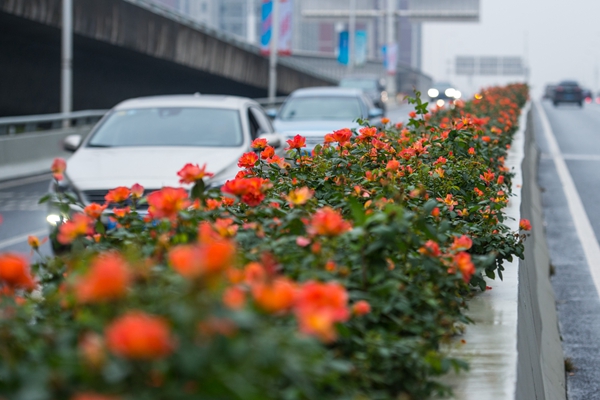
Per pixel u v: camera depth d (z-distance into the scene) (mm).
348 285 5770
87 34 55188
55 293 5812
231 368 3600
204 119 19562
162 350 3289
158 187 15945
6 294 4949
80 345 4020
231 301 3844
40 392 3557
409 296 6281
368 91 73875
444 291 6820
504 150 19594
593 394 11539
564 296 16562
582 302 16078
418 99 15016
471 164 12539
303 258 6004
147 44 63875
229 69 81438
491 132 19391
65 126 45625
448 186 10719
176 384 3580
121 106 20438
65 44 47188
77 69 64500
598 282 17531
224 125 19328
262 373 3746
